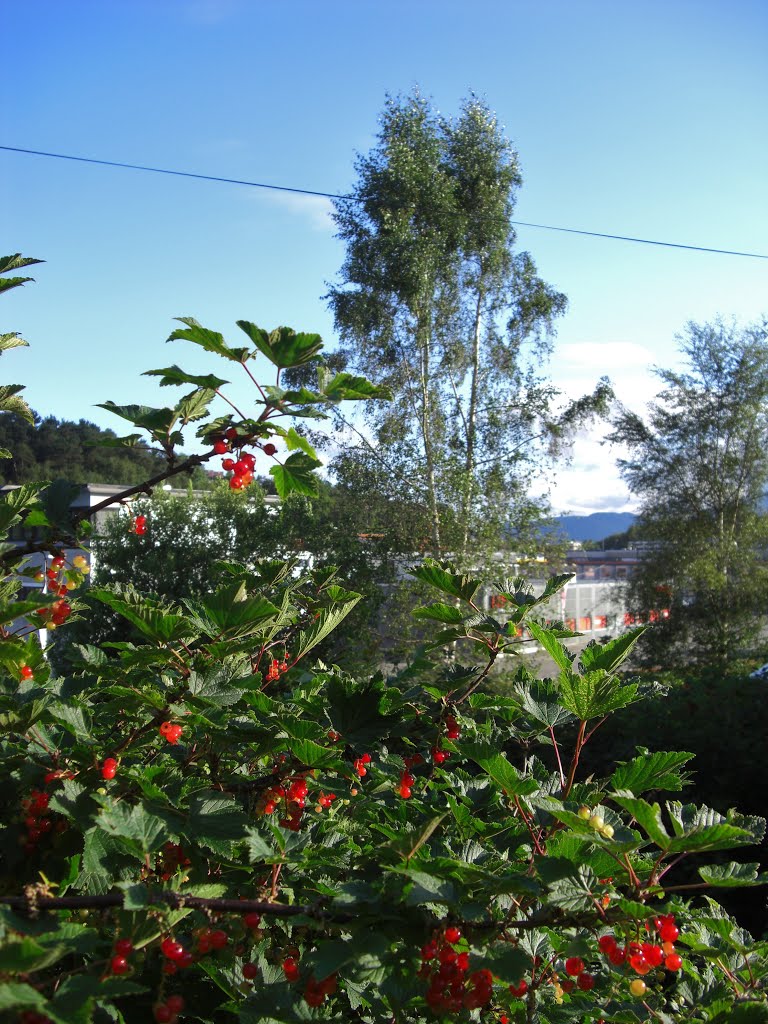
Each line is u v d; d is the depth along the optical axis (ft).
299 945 6.59
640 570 67.10
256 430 6.52
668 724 22.61
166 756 7.40
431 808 7.37
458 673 8.13
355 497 49.49
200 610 7.20
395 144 52.24
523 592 7.82
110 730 7.86
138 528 7.66
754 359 63.16
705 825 5.20
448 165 54.70
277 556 44.62
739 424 63.21
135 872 5.82
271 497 54.19
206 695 6.07
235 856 6.26
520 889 4.89
